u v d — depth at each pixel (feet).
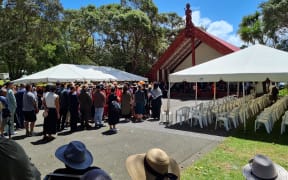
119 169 19.56
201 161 21.12
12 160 5.28
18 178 5.32
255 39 114.52
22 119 34.55
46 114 27.63
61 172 8.47
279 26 101.40
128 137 29.60
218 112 38.40
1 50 104.37
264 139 28.55
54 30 88.43
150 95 44.16
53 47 114.52
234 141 27.68
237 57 37.83
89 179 6.50
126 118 41.29
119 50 116.16
